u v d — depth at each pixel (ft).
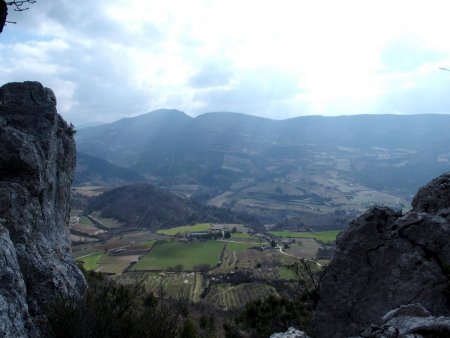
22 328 50.19
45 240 76.74
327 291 57.98
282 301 87.30
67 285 70.08
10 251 57.98
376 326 40.78
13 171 76.18
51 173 87.92
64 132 104.73
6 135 77.51
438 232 52.37
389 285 52.85
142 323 52.37
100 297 58.13
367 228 57.36
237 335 95.09
